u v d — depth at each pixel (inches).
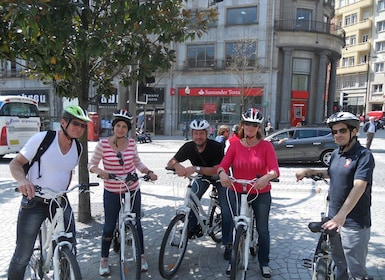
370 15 2066.9
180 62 1197.7
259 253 146.8
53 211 112.7
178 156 159.8
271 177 129.0
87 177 205.6
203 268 154.9
